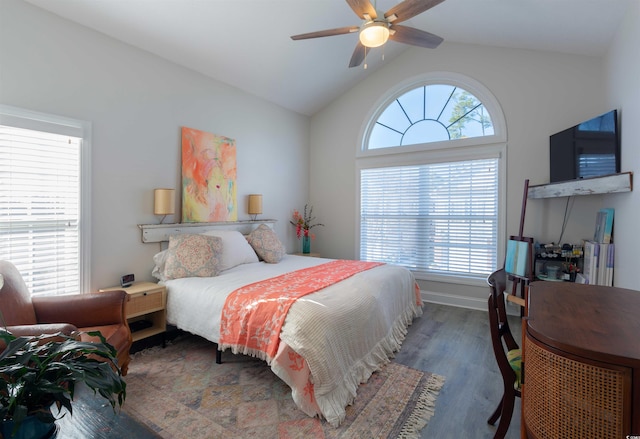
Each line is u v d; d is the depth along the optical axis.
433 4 1.95
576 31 2.81
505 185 3.63
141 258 2.97
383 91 4.46
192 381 2.18
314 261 3.68
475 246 3.88
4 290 1.82
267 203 4.41
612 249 2.59
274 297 2.14
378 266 3.32
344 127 4.81
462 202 3.95
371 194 4.64
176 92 3.27
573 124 3.30
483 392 2.04
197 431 1.68
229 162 3.81
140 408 1.87
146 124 3.00
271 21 3.06
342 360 1.95
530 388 1.00
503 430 1.51
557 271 3.08
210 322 2.35
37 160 2.33
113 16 2.56
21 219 2.26
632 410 0.77
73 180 2.51
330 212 4.97
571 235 3.28
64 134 2.43
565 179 3.07
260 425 1.73
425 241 4.22
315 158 5.11
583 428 0.85
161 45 2.99
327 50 3.76
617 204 2.58
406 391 2.05
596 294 1.38
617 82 2.62
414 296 3.46
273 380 2.20
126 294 2.28
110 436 0.97
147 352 2.63
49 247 2.39
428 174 4.18
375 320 2.40
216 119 3.69
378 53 4.14
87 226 2.57
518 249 3.24
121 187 2.81
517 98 3.58
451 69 3.96
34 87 2.28
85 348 0.90
